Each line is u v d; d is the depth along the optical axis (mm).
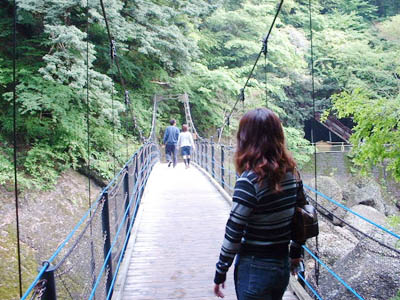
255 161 1376
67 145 9531
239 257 1474
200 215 5504
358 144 5309
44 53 9656
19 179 7809
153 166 10789
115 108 9594
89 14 9992
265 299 1404
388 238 5086
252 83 15969
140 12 11625
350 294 4426
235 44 16797
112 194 3227
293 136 16125
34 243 6625
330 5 20500
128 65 12938
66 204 8086
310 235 1513
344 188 11422
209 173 9180
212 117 16656
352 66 14633
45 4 9180
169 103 16781
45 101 8562
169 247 4172
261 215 1378
